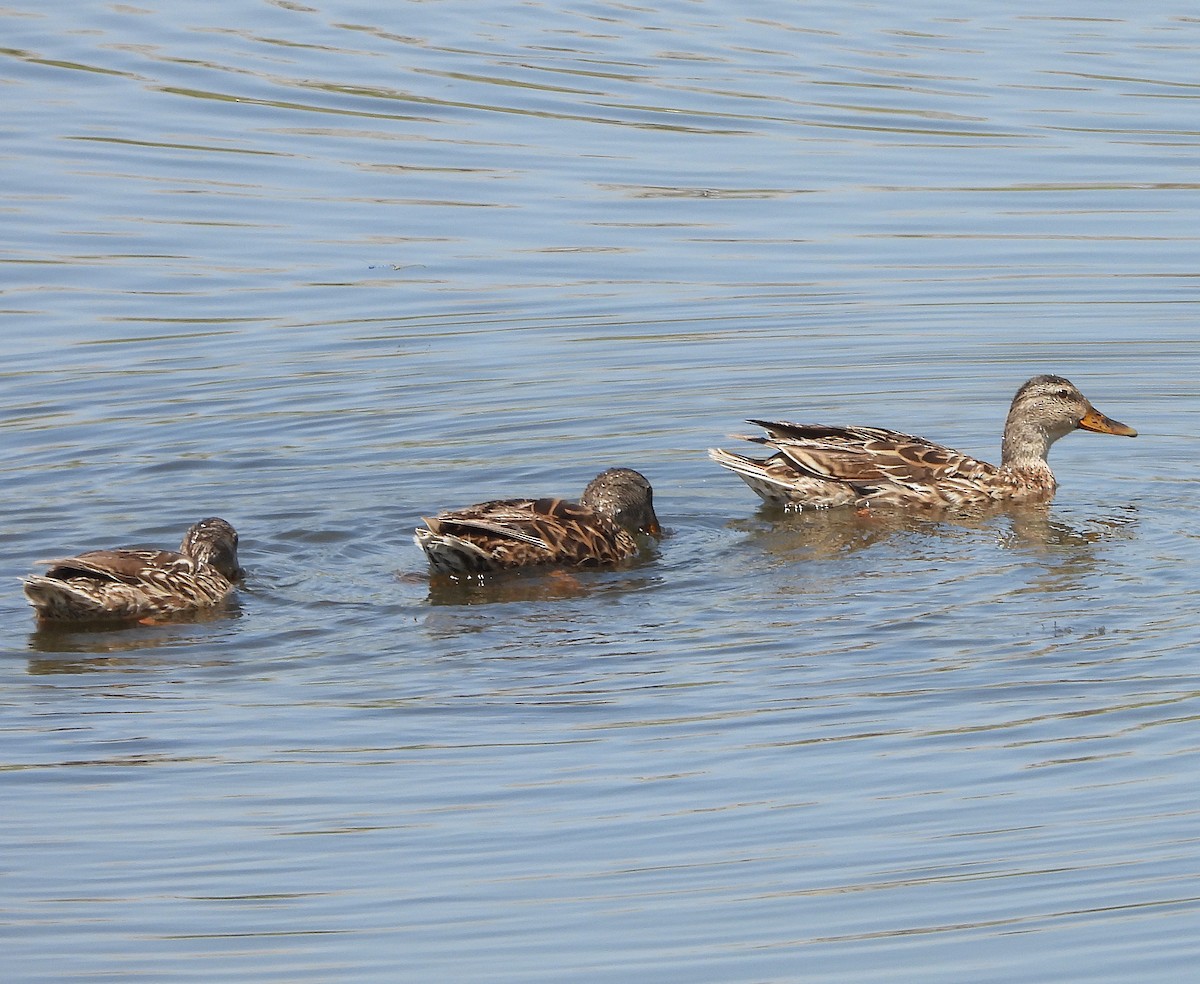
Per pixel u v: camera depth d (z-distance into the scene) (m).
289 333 22.20
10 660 13.62
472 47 33.03
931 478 17.83
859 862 10.41
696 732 12.10
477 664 13.41
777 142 28.55
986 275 23.81
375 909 10.02
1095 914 9.77
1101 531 16.66
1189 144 28.50
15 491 17.58
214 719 12.45
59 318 22.55
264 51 32.53
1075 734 11.91
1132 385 20.72
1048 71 32.09
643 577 15.52
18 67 31.30
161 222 25.47
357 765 11.74
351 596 15.05
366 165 27.59
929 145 28.52
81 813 11.12
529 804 11.18
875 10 36.31
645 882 10.26
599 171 27.39
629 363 21.33
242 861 10.55
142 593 14.44
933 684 12.78
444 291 23.44
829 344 21.84
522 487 17.89
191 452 18.73
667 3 36.50
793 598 14.79
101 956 9.57
